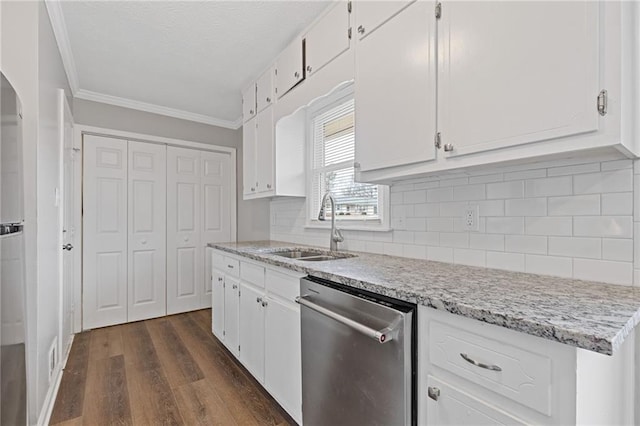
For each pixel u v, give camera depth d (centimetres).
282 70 232
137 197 336
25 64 159
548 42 95
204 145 381
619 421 90
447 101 122
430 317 94
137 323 325
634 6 88
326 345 132
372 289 111
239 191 405
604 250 110
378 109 152
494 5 107
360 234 215
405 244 182
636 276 103
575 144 91
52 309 190
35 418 154
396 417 100
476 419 82
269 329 181
